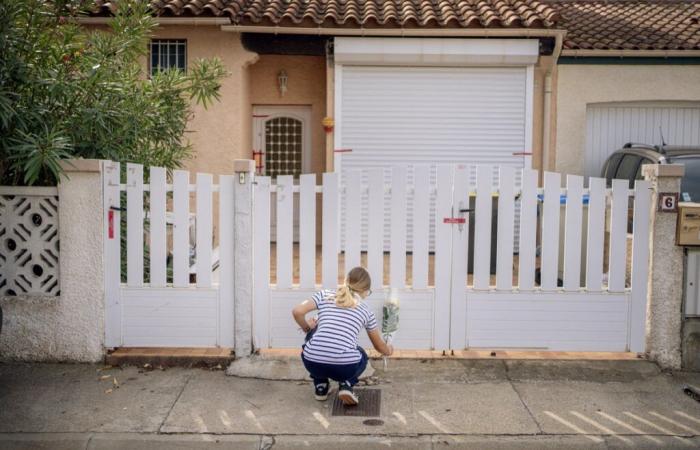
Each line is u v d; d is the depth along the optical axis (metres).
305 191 6.54
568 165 12.20
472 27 11.07
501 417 5.62
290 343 6.62
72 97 6.92
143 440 5.23
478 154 11.85
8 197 6.53
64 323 6.57
